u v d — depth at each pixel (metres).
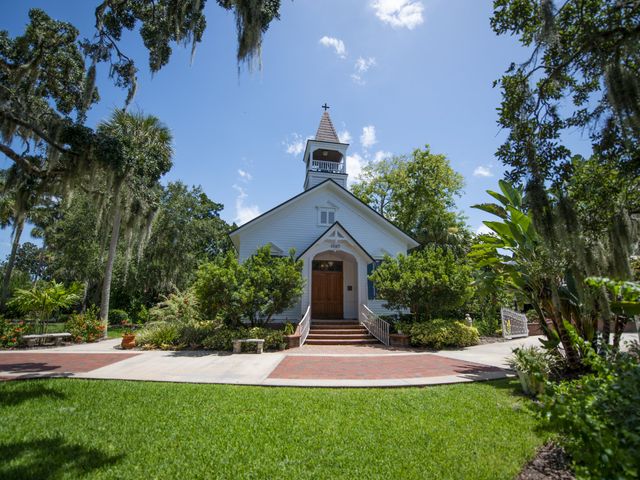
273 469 3.51
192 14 8.01
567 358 7.21
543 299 7.79
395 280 14.04
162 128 16.53
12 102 9.09
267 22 7.61
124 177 10.66
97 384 6.87
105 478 3.35
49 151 9.23
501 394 6.23
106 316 15.91
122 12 8.91
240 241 16.89
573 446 3.04
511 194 8.08
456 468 3.54
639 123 3.95
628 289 3.53
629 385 3.12
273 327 15.22
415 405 5.58
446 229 24.55
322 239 15.94
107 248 25.34
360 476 3.39
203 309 12.34
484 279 9.23
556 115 5.38
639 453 2.53
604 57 4.38
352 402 5.74
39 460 3.66
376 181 32.41
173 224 27.67
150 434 4.39
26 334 14.38
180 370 8.38
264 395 6.15
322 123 21.70
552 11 4.50
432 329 13.11
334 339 14.17
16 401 5.64
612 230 4.98
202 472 3.46
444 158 27.33
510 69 5.59
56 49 9.80
